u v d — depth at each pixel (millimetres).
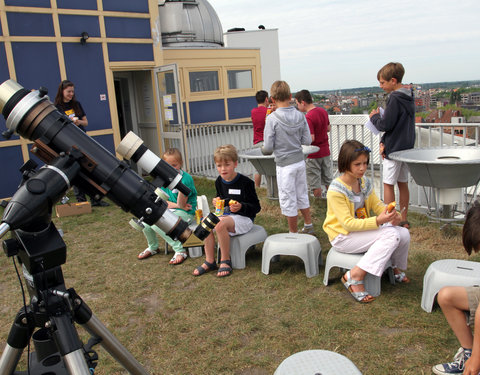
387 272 3482
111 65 8125
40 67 7359
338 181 3191
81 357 1282
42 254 1295
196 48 9906
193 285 3578
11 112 1379
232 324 2875
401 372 2256
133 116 9672
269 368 2377
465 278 2641
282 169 4207
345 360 1862
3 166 7145
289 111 4141
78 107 6273
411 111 4250
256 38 14461
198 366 2441
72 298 1399
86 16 7742
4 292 3723
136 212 1445
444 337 2535
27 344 1558
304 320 2854
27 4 7113
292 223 4293
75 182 1429
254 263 3943
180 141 8438
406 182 4496
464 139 4527
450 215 4355
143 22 8461
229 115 10828
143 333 2844
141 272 3943
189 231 1496
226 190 3898
